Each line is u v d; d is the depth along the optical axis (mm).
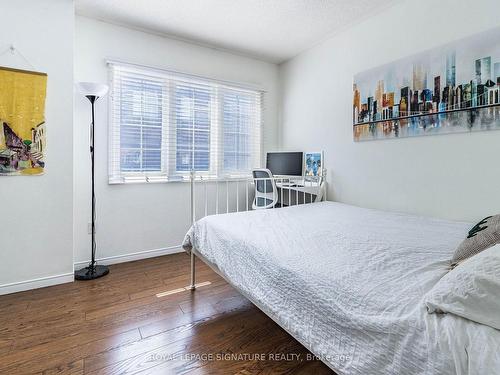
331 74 2916
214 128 3227
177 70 2895
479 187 1845
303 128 3307
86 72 2500
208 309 1850
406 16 2221
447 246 1375
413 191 2221
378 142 2469
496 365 593
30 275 2100
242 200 3443
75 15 2443
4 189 1992
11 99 1977
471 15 1842
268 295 1252
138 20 2561
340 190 2857
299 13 2449
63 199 2195
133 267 2600
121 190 2709
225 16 2498
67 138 2186
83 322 1678
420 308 800
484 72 1780
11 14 1962
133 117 2746
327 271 1082
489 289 693
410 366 714
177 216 3021
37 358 1364
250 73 3441
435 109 2041
